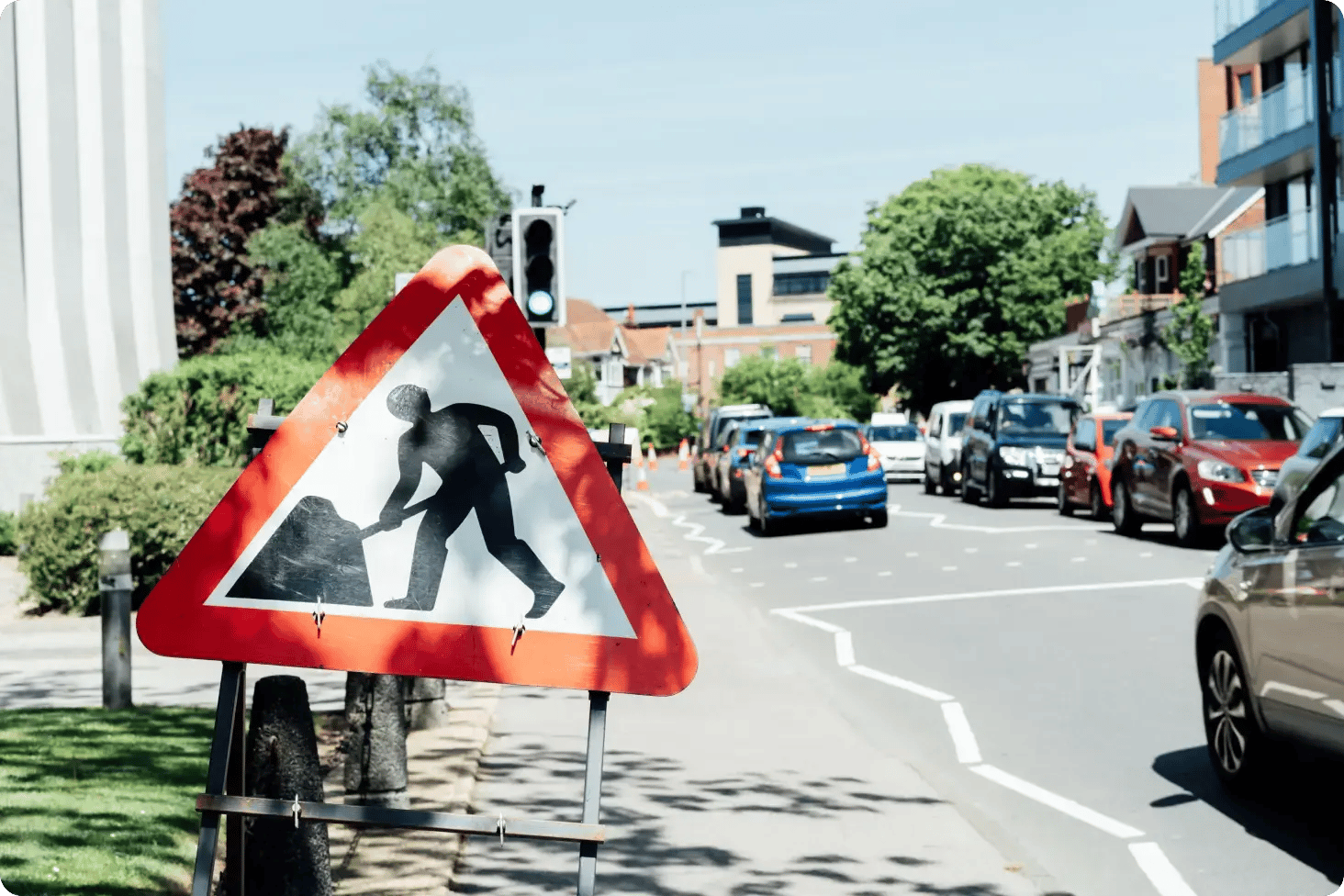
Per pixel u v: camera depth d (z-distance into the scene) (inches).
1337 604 249.8
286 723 171.0
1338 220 1407.5
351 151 2511.1
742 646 526.9
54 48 1286.9
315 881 170.6
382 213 2201.0
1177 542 837.8
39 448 1132.5
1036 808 290.8
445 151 2559.1
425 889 230.4
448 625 141.6
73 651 536.7
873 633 548.1
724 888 239.5
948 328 2529.5
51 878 220.1
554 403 144.2
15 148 1212.5
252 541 141.8
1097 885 239.9
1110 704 394.0
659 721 390.3
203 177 2440.9
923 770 327.0
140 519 649.6
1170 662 454.6
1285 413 832.9
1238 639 287.7
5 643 562.3
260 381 874.8
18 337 1194.6
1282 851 256.8
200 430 869.2
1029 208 2566.4
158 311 1510.8
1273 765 288.4
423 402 143.7
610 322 4820.4
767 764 335.0
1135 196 2333.9
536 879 244.7
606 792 308.0
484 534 142.6
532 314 600.4
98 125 1368.1
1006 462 1208.2
